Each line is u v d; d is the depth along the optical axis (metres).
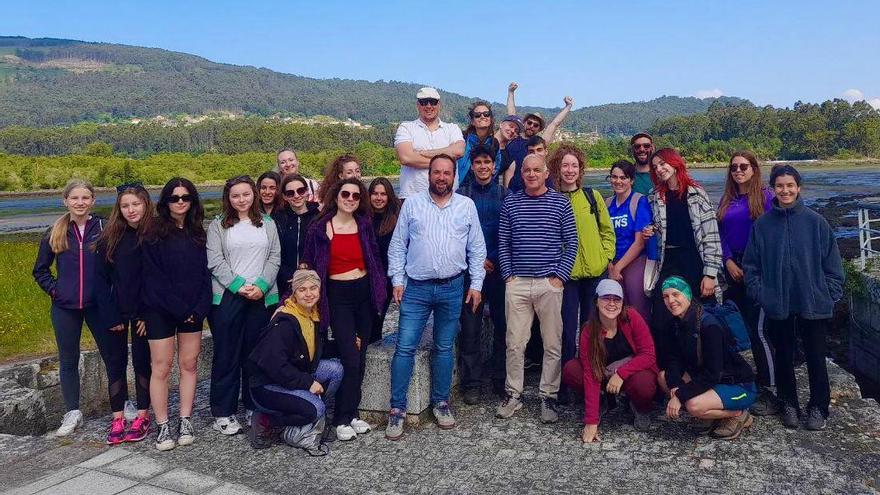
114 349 4.89
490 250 5.39
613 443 4.53
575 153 5.24
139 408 4.94
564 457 4.32
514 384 5.07
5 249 15.03
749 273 4.79
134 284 4.64
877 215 27.89
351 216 4.85
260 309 5.02
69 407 5.21
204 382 6.64
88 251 5.05
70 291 5.02
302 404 4.45
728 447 4.38
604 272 5.46
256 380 4.55
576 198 5.24
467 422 5.02
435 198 4.81
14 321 7.77
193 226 4.80
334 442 4.73
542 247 4.86
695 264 5.21
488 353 6.15
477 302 4.91
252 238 4.92
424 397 5.03
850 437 4.50
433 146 5.84
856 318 9.35
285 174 6.01
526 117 6.73
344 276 4.80
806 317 4.48
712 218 5.06
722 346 4.41
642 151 6.46
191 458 4.52
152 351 4.70
